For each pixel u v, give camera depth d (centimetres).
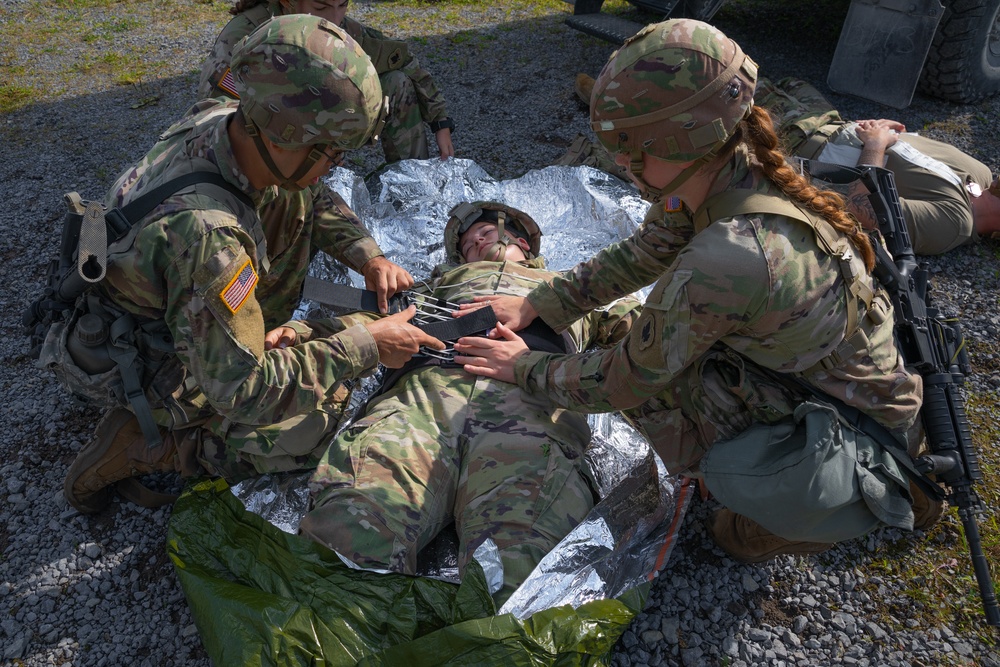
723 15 619
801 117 370
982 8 448
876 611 240
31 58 568
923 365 212
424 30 616
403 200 380
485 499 227
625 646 231
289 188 203
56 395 307
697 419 222
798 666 226
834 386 200
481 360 246
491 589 205
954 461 209
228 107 223
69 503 261
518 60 568
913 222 347
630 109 170
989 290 356
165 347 214
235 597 206
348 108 187
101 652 227
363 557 213
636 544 237
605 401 214
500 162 449
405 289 286
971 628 235
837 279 185
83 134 475
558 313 261
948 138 459
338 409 257
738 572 250
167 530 243
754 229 177
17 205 411
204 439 248
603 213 372
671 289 183
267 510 246
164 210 191
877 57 448
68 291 206
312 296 274
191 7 663
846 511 201
